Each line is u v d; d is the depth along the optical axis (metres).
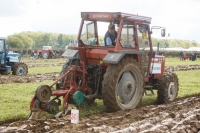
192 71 24.27
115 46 8.23
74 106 7.79
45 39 140.00
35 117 7.31
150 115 7.98
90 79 8.77
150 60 9.61
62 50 64.62
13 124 6.72
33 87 13.01
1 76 18.44
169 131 6.55
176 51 68.06
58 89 8.57
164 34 9.47
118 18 8.34
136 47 8.89
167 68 28.83
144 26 9.19
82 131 6.32
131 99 8.85
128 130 6.45
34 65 31.50
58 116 7.46
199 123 7.25
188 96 11.74
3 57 18.97
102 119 7.54
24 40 109.44
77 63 8.82
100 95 8.72
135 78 8.88
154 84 10.25
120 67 8.23
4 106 8.91
